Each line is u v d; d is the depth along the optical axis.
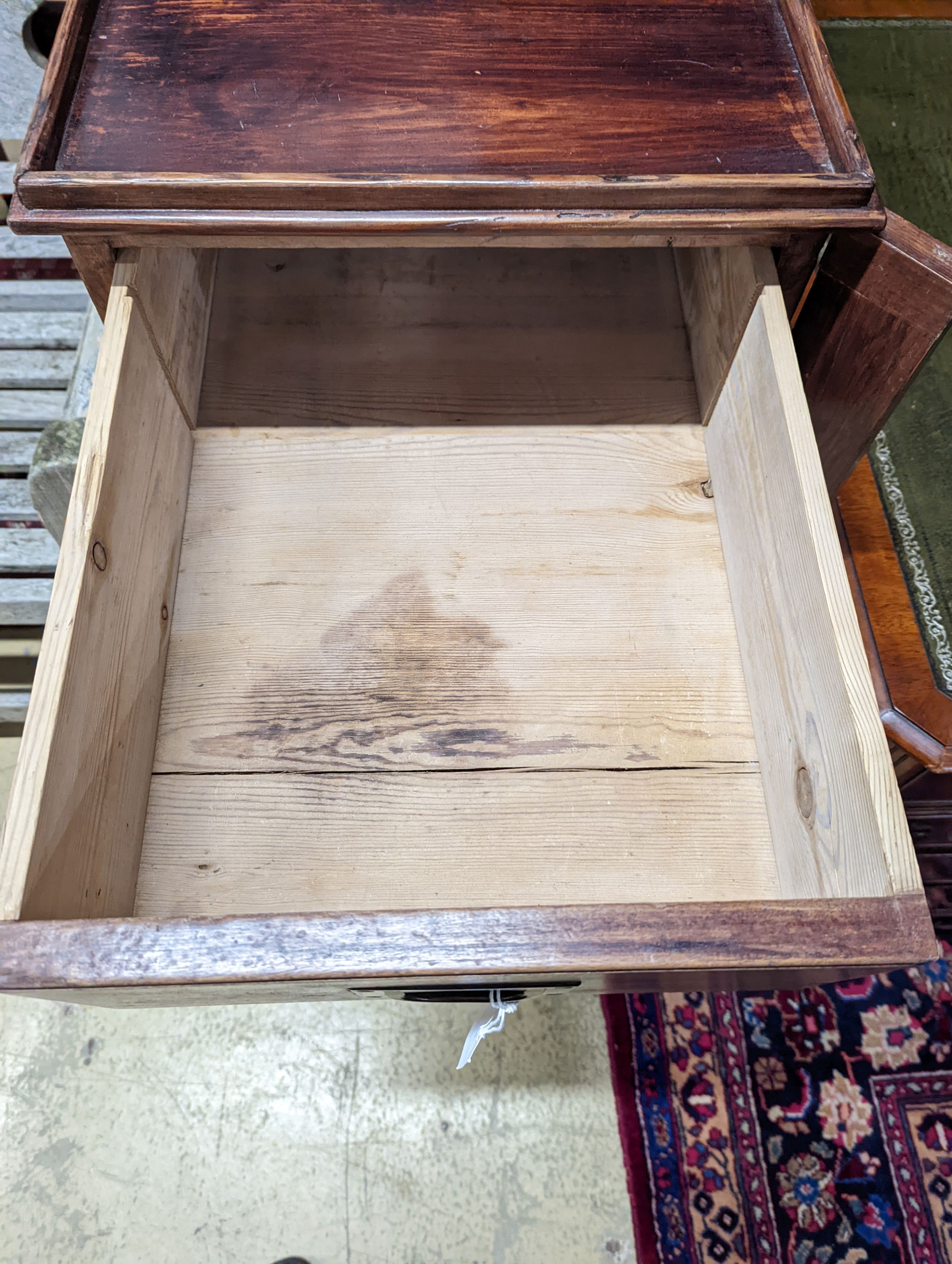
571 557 0.82
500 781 0.74
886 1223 1.13
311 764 0.73
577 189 0.62
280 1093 1.20
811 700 0.65
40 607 1.25
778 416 0.69
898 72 1.20
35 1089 1.19
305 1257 1.11
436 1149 1.17
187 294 0.81
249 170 0.62
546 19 0.70
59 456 0.87
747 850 0.73
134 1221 1.12
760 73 0.69
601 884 0.71
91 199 0.61
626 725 0.76
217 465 0.84
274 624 0.78
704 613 0.81
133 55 0.66
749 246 0.70
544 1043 1.23
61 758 0.55
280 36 0.68
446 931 0.50
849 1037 1.23
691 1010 1.25
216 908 0.69
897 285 0.68
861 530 1.02
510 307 0.94
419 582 0.81
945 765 0.89
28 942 0.49
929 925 0.51
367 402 0.88
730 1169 1.16
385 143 0.64
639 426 0.89
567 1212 1.14
